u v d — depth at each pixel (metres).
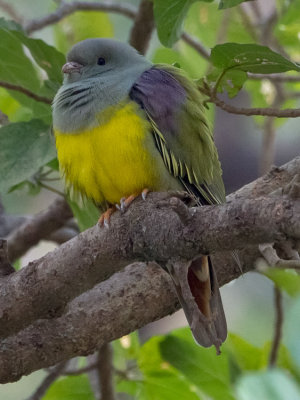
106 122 9.77
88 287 8.72
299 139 19.73
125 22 18.58
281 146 19.80
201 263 9.16
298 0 14.03
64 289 8.68
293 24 14.33
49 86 11.29
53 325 9.35
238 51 9.23
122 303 9.48
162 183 9.88
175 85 10.30
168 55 13.83
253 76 13.01
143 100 9.92
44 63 11.21
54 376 11.52
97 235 8.47
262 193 9.91
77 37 15.20
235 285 17.78
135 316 9.52
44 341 9.33
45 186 11.92
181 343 11.20
